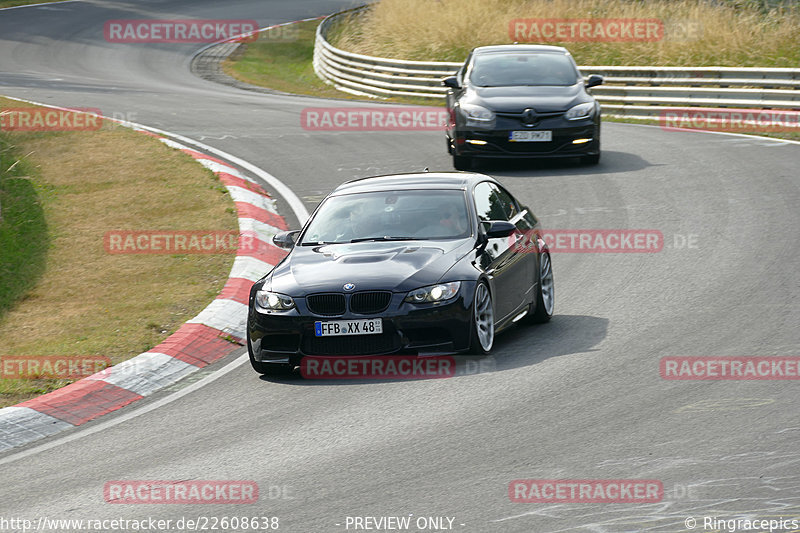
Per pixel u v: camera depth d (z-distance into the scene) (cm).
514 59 6656
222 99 10106
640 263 4225
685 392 2650
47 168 6562
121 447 2603
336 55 11969
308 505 2084
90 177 6328
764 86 8006
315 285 3052
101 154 6881
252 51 15412
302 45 15888
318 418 2677
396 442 2433
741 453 2197
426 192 3462
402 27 12294
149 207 5647
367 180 3659
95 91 10506
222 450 2492
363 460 2327
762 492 1983
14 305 4275
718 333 3194
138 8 19262
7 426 2831
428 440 2430
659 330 3284
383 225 3341
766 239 4416
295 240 3422
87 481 2358
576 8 11262
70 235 5206
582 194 5581
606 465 2184
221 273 4462
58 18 17825
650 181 5806
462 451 2334
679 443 2286
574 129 6100
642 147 6950
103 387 3116
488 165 6581
